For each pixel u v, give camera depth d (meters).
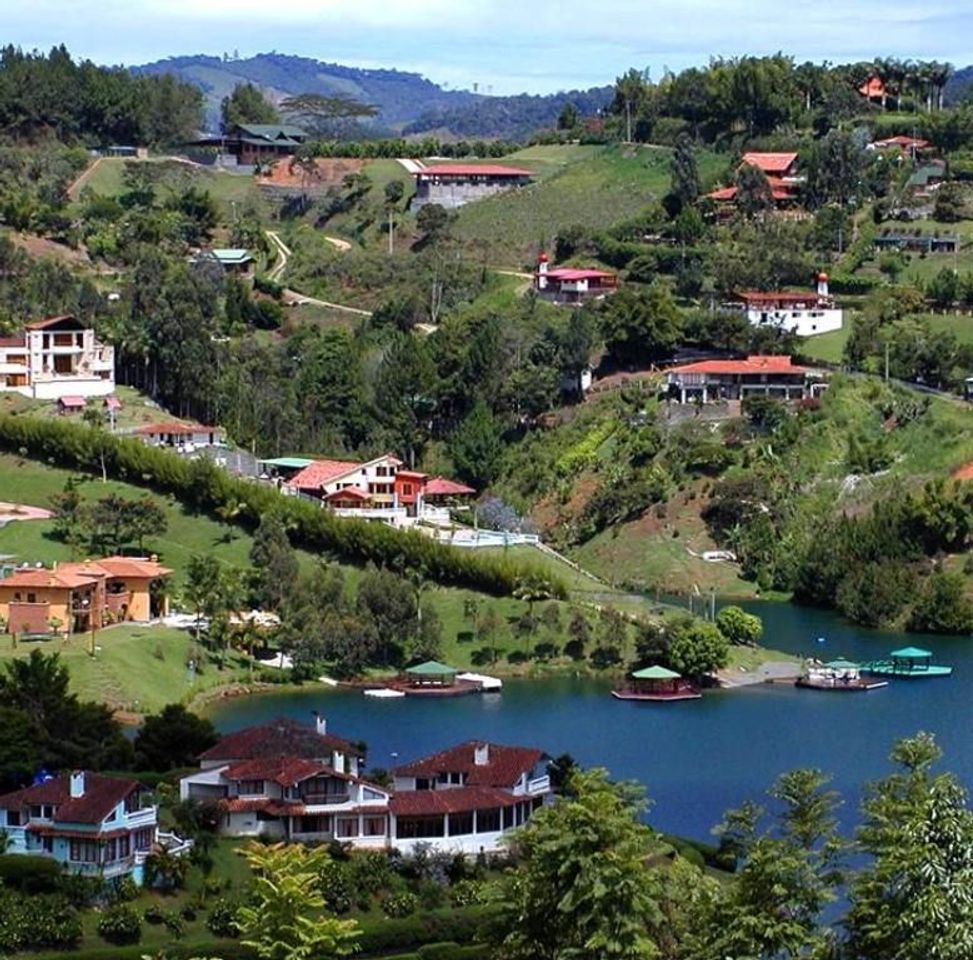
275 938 160.50
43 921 181.25
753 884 158.00
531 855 168.00
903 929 142.50
